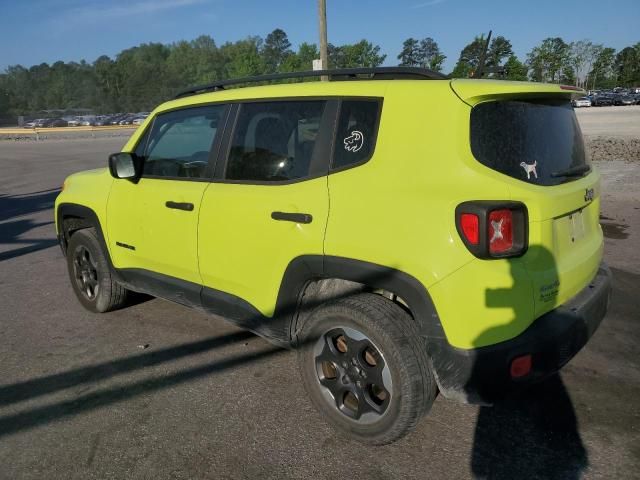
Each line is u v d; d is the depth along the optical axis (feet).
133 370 12.35
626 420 9.91
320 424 10.07
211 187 11.27
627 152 49.29
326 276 9.34
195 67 395.14
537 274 8.18
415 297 8.19
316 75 10.61
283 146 10.27
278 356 12.87
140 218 12.92
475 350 7.93
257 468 8.93
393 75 9.74
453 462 8.93
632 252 19.98
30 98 347.97
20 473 8.95
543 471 8.66
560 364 8.51
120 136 134.82
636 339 13.03
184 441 9.70
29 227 29.73
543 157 8.93
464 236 7.84
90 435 9.95
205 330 14.49
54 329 14.82
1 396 11.37
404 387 8.46
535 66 278.67
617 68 355.36
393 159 8.72
